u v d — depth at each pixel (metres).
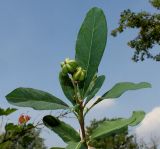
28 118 0.52
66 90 0.27
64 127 0.26
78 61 0.28
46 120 0.27
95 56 0.28
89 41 0.28
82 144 0.25
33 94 0.26
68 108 0.26
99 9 0.28
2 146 0.51
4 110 0.47
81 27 0.28
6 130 0.50
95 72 0.28
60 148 0.28
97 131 0.25
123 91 0.25
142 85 0.25
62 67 0.27
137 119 0.24
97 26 0.28
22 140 0.51
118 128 0.25
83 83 0.27
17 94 0.26
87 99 0.26
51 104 0.26
